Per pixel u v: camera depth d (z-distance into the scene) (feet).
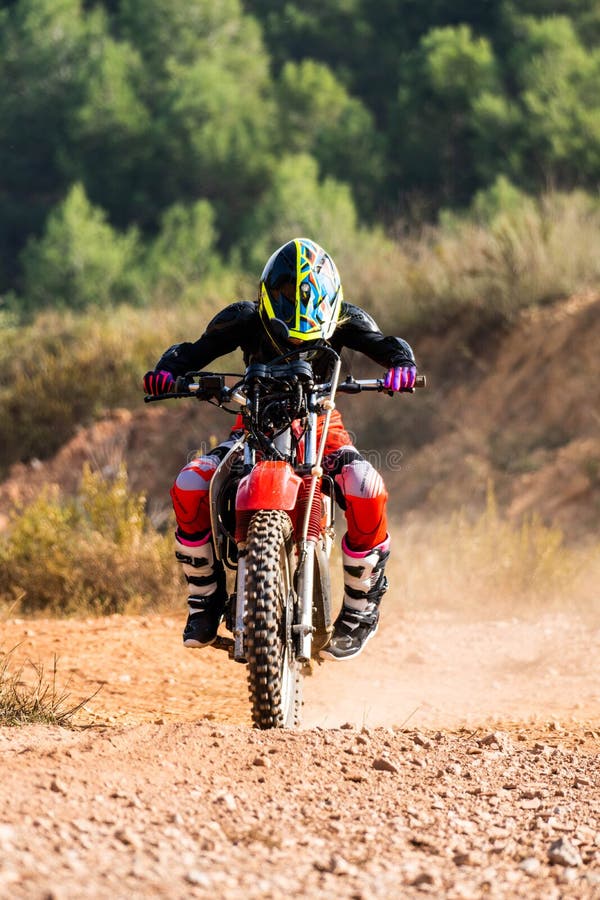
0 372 251.80
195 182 599.57
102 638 103.65
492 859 42.55
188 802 45.88
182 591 127.75
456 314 210.79
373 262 231.50
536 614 117.70
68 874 36.37
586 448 181.37
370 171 566.36
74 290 501.15
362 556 63.87
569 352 195.42
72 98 638.94
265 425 60.85
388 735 59.26
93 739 53.47
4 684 74.08
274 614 55.83
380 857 41.73
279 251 65.26
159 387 64.49
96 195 616.80
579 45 577.84
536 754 59.93
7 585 132.36
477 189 528.63
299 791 48.96
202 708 79.87
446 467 188.96
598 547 139.23
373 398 204.44
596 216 226.58
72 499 151.12
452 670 94.94
